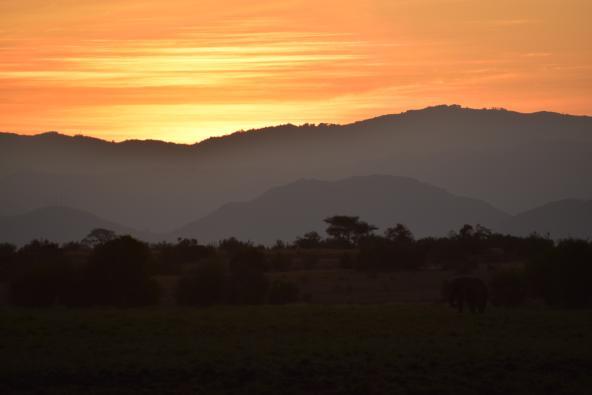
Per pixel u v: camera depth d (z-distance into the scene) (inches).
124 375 2018.9
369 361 2139.5
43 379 1989.4
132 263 4490.7
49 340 2484.0
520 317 3019.2
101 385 1963.6
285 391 1902.1
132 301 4498.0
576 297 4259.4
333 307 3521.2
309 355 2193.7
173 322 2866.6
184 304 4626.0
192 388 1927.9
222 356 2177.7
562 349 2300.7
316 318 2977.4
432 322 2874.0
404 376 2006.6
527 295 4549.7
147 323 2839.6
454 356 2188.7
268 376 1998.0
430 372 2050.9
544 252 4439.0
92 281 4429.1
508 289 4458.7
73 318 2992.1
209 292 4633.4
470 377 2027.6
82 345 2384.4
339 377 1993.1
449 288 3233.3
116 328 2716.5
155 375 2020.2
